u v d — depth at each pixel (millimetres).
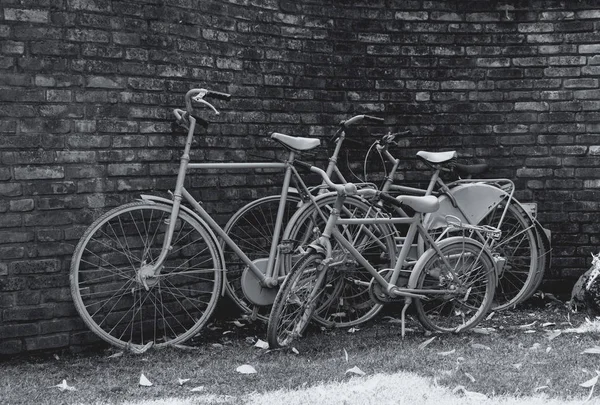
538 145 6070
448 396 3598
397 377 3932
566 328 5109
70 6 4504
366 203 5258
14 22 4332
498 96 6062
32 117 4395
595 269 5426
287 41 5637
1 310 4344
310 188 5258
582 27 6004
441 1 6027
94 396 3742
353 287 5277
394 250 5324
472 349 4543
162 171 4922
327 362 4293
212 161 5234
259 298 4961
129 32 4746
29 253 4402
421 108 6031
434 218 5598
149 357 4484
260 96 5500
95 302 4637
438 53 6031
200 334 5043
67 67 4496
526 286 5816
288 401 3570
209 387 3857
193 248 5117
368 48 5926
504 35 6051
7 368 4223
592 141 6027
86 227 4578
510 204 5867
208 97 4906
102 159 4637
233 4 5332
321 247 4594
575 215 6059
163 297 4977
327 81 5809
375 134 5949
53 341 4496
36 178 4406
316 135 5773
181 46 5004
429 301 5371
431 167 5633
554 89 6047
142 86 4805
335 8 5828
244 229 5434
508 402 3494
